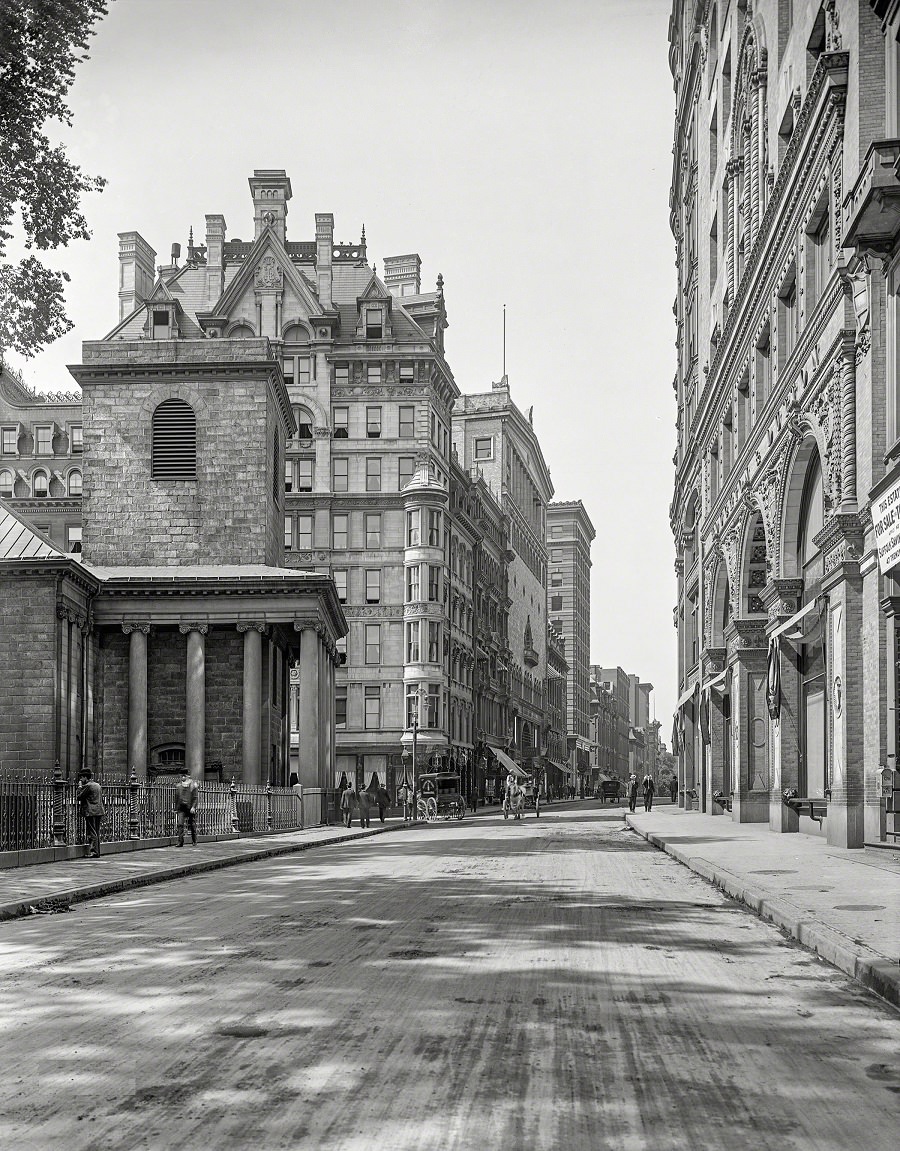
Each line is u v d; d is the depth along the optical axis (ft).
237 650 162.09
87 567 168.45
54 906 55.16
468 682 290.56
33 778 87.10
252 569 166.50
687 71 192.85
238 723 160.97
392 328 255.50
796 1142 19.84
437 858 85.10
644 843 105.19
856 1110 21.61
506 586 358.23
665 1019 28.53
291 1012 29.25
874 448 76.13
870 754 76.95
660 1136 20.06
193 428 172.65
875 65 77.41
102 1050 25.67
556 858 83.82
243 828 127.24
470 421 363.35
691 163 195.00
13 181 95.25
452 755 257.96
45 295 98.43
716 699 166.71
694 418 187.32
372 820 195.52
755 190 125.29
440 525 250.16
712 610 165.68
